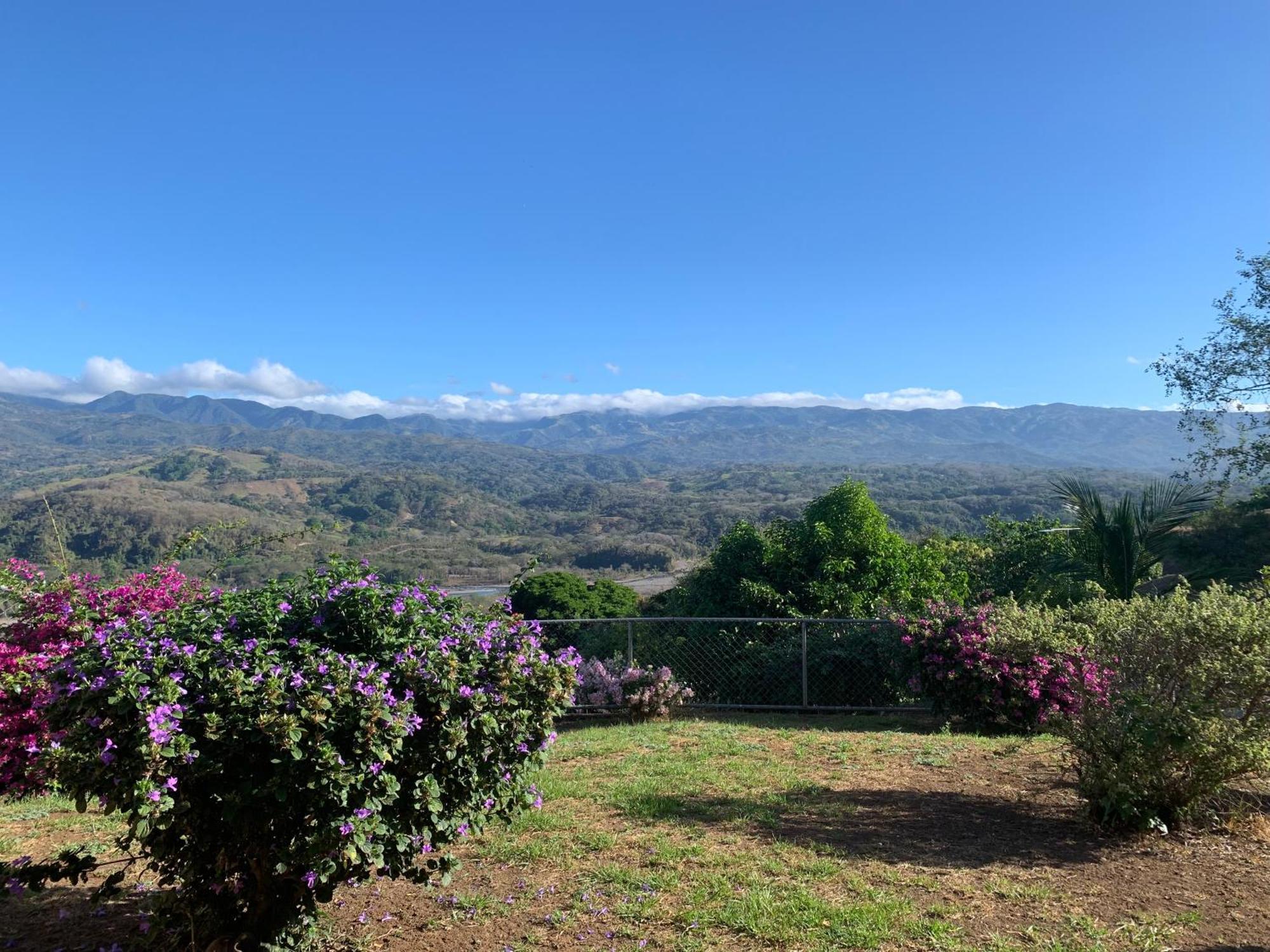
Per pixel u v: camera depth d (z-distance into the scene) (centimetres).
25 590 669
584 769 649
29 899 401
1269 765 447
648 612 1382
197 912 306
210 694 278
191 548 769
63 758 273
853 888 394
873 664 1000
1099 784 473
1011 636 800
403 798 313
